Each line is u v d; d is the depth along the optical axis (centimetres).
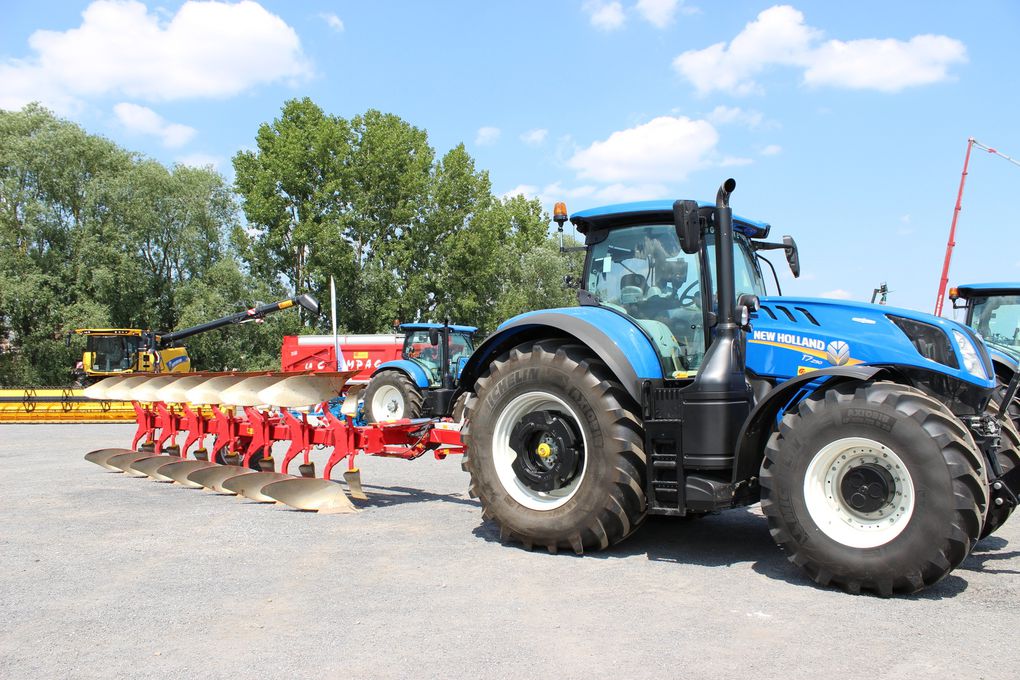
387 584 418
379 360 2117
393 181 3750
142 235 3519
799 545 412
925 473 377
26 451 1122
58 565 458
